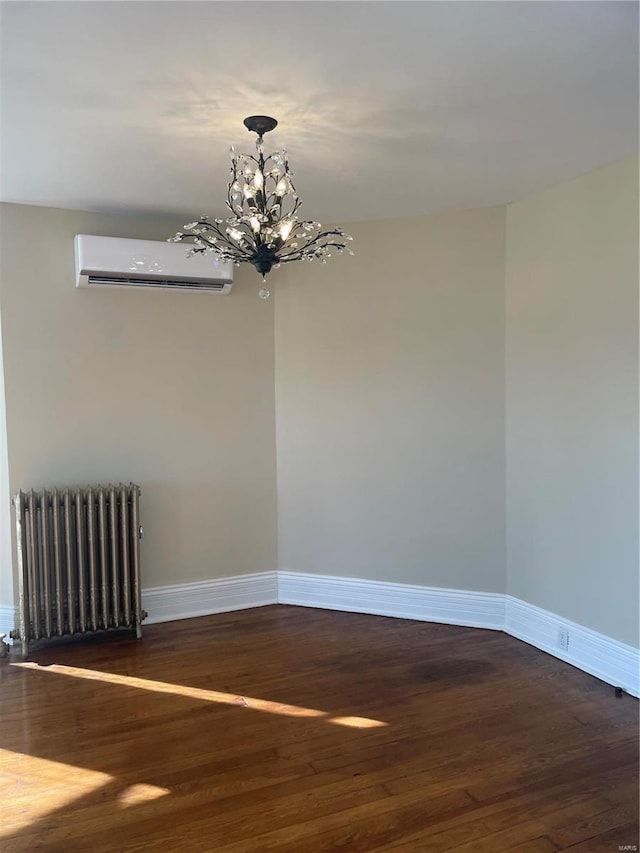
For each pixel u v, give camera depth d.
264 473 4.53
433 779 2.54
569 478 3.55
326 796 2.44
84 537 3.81
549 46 2.06
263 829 2.26
